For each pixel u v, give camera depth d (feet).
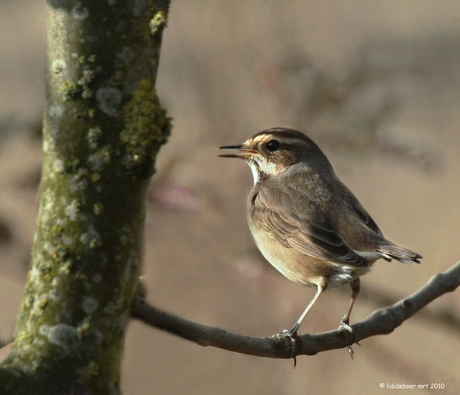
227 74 45.75
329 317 41.93
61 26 17.48
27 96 53.57
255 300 40.57
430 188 57.98
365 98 40.93
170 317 20.29
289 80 42.55
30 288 17.10
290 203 33.50
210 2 49.52
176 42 48.70
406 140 40.45
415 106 61.98
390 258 30.14
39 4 65.82
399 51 48.08
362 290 41.22
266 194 34.53
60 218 17.12
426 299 28.86
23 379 15.74
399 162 40.70
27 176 34.22
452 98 64.44
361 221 32.50
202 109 45.27
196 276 39.17
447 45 68.69
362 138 40.16
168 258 38.60
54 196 17.26
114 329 17.12
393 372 44.09
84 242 17.02
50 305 16.76
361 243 31.14
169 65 48.26
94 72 17.38
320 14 52.75
